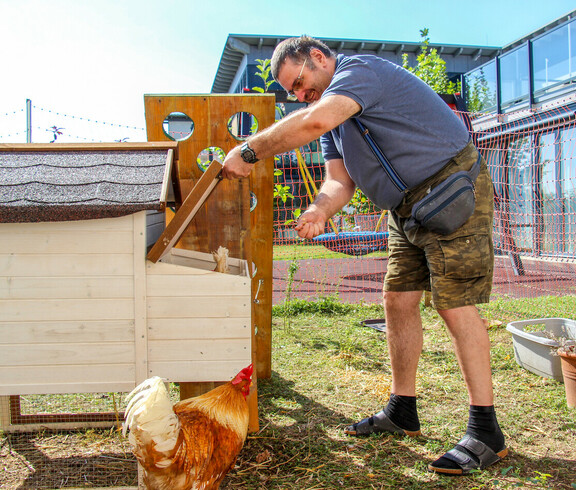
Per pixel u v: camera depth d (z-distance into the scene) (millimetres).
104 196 1911
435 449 2590
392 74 2365
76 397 3193
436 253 2420
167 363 2037
